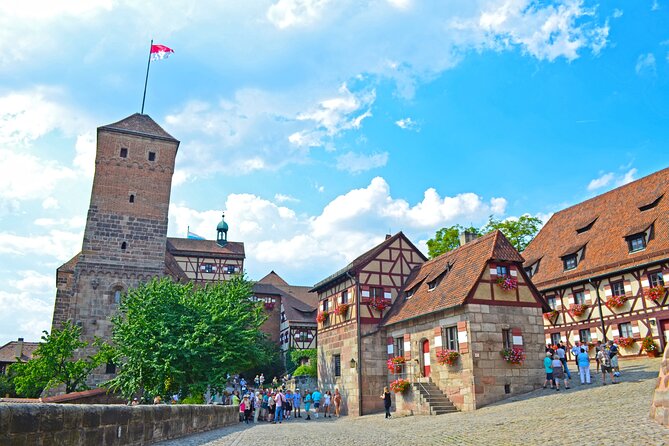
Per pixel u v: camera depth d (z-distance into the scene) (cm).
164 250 4175
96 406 821
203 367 2802
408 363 2752
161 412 1180
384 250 3319
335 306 3466
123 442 928
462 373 2280
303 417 3225
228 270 6881
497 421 1481
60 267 4666
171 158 4394
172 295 3006
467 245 2752
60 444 691
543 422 1276
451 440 1157
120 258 4044
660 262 2711
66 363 3509
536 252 3744
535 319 2400
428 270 3064
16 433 602
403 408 2547
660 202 2962
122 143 4284
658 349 2672
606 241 3148
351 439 1393
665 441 799
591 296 3116
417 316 2642
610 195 3438
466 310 2300
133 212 4175
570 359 3186
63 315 4475
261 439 1431
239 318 3033
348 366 3186
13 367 3662
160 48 4712
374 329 3141
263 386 5003
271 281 7744
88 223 4038
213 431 1752
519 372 2288
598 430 1001
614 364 2069
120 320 3059
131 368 2806
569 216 3709
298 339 6334
